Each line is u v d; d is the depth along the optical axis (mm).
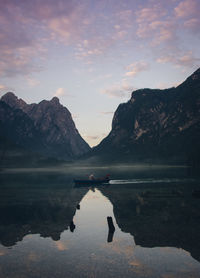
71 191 57156
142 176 101750
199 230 21047
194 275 12969
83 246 17922
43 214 30625
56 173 157875
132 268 13906
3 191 57406
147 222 24703
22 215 30094
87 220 26875
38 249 17422
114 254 16141
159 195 43500
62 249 17344
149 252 16359
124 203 37625
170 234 20203
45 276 13086
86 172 167125
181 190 49438
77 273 13367
